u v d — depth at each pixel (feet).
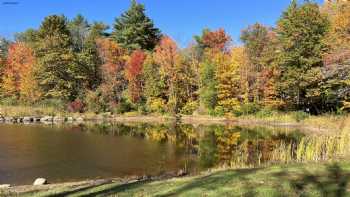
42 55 208.44
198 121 167.94
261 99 169.68
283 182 31.86
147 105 195.42
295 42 145.48
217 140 100.78
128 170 63.57
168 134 116.98
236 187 31.01
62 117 175.42
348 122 93.97
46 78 201.46
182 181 36.52
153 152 81.51
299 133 113.09
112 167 65.92
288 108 158.71
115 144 93.40
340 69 115.55
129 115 190.60
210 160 71.41
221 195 29.01
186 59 202.69
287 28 149.89
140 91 200.03
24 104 201.46
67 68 204.54
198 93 188.96
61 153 79.10
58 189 39.88
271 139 100.12
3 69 222.89
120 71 210.59
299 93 151.33
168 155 77.56
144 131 126.11
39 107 191.83
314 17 144.25
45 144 91.30
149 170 63.31
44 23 233.76
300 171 35.99
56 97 203.21
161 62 191.93
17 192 39.22
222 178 34.83
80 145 90.79
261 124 147.33
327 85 127.24
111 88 200.64
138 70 199.62
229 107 173.88
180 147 88.53
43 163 68.59
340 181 31.76
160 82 190.70
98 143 94.84
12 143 91.97
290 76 145.59
